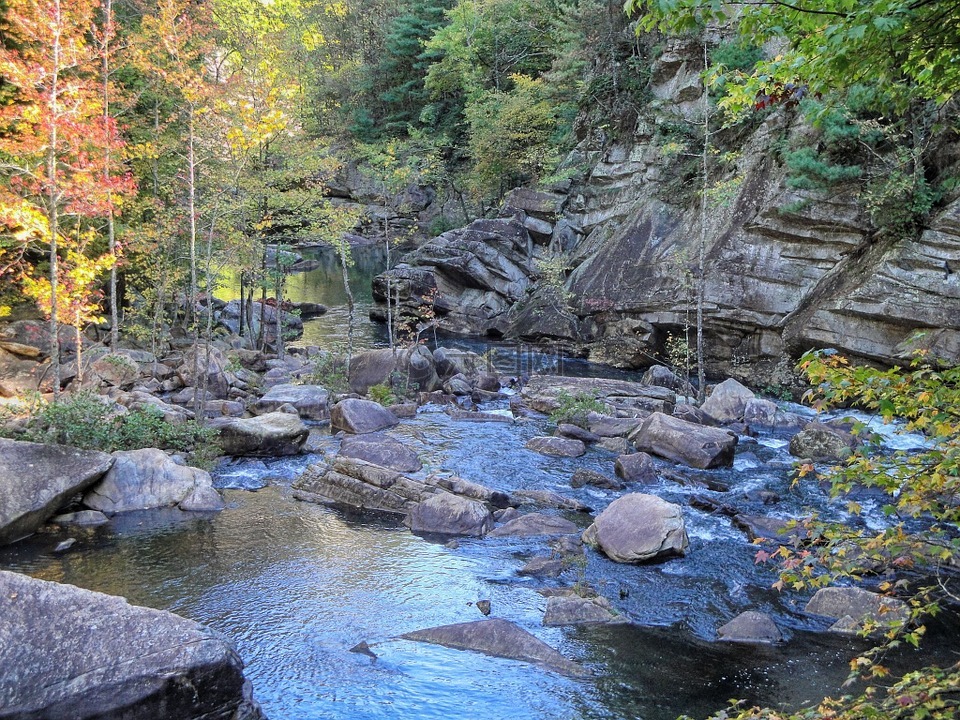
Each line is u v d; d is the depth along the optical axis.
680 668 8.21
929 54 6.00
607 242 31.33
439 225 54.88
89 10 16.17
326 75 55.69
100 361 20.55
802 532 11.86
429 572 10.72
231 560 10.97
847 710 4.80
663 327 27.05
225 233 22.98
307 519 12.75
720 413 20.22
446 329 34.81
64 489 12.07
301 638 8.74
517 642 8.52
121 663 6.25
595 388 21.58
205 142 19.56
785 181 24.36
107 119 15.91
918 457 4.81
